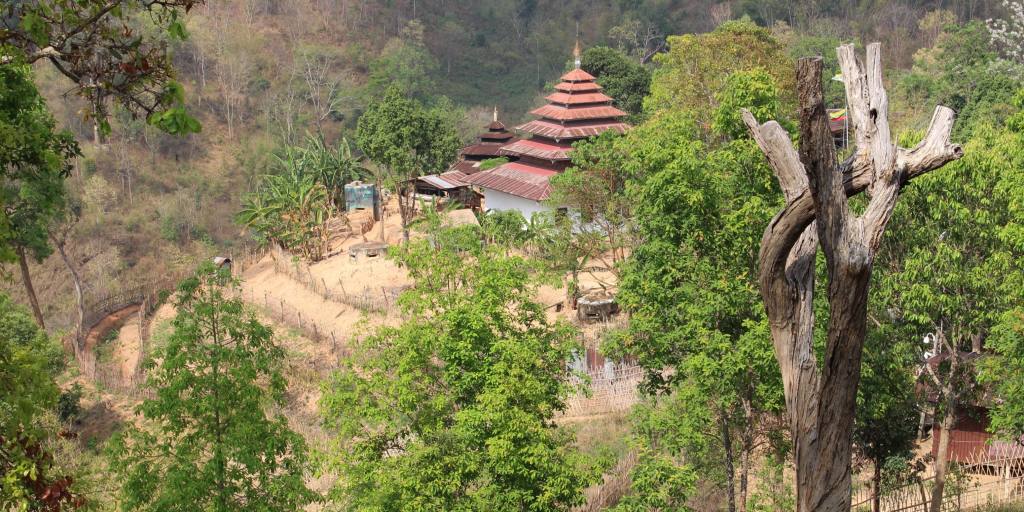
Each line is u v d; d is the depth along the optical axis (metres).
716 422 24.52
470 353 22.34
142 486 19.30
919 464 27.80
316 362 47.06
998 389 24.55
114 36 12.50
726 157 22.56
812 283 10.40
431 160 71.25
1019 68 64.81
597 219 49.47
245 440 19.41
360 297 52.59
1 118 15.16
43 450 13.98
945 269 23.39
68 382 46.44
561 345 24.16
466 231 25.11
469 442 21.89
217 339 20.52
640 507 22.59
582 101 66.00
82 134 104.12
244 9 145.88
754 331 21.19
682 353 23.69
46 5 12.10
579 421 36.19
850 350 9.70
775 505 26.17
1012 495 29.00
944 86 75.94
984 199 23.42
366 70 146.75
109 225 93.81
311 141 81.00
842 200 9.33
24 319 44.12
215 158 115.12
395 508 21.48
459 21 177.00
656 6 174.12
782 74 54.59
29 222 45.91
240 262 70.25
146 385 20.48
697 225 22.48
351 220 72.94
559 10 185.12
